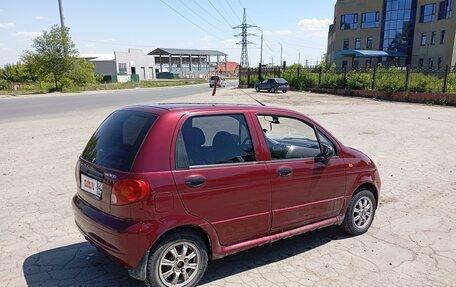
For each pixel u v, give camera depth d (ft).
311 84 119.03
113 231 9.46
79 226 11.12
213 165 10.62
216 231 10.69
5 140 33.65
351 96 97.40
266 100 84.94
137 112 11.05
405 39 167.02
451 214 17.03
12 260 12.16
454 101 71.72
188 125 10.52
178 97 96.37
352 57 169.07
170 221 9.76
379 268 12.10
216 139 10.94
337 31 190.08
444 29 146.00
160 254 9.84
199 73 382.01
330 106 70.74
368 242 14.10
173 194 9.78
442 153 29.99
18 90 129.70
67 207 17.01
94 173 10.50
